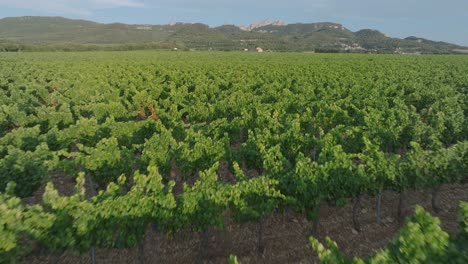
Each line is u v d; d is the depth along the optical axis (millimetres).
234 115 21250
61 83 35000
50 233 8016
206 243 10016
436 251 5816
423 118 20969
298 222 11906
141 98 25094
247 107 21047
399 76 39125
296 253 10352
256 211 9367
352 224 11828
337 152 11477
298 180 10055
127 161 12477
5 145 15016
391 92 27703
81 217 8094
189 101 26328
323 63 62312
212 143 13273
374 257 5957
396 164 11320
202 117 20922
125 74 43719
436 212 12516
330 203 11164
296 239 11016
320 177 10227
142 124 17109
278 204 10227
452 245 5980
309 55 95938
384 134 15094
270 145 13758
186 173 12602
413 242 5848
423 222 6160
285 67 54031
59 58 79688
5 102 26500
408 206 12953
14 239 7684
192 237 11000
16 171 11523
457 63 61094
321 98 24219
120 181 10109
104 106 21422
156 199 8750
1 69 51312
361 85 30297
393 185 10953
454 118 16938
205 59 77438
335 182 10234
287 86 30812
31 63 62812
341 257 6031
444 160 11148
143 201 8617
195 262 9969
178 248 10555
